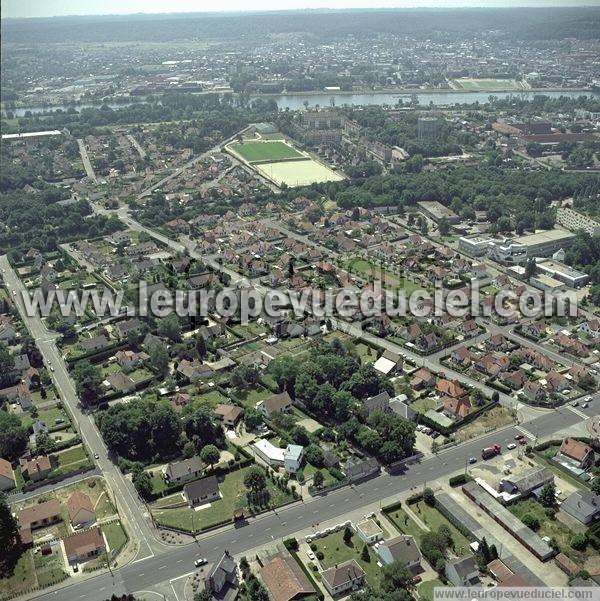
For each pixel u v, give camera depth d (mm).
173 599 189250
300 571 195875
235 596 189000
